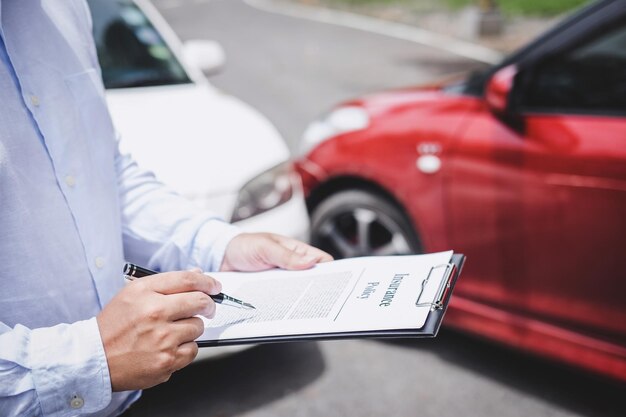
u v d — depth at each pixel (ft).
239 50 42.98
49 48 3.46
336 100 28.40
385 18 50.37
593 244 7.53
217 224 4.22
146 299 3.02
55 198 3.33
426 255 3.86
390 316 3.21
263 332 3.32
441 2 52.75
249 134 9.04
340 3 59.57
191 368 9.20
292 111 26.66
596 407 8.29
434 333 3.09
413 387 8.79
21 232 3.20
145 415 8.33
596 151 7.43
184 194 8.05
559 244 7.81
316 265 4.03
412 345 9.70
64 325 3.04
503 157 8.18
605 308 7.59
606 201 7.36
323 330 3.23
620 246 7.33
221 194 8.22
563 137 7.73
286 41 45.19
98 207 3.59
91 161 3.59
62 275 3.35
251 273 4.06
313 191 10.60
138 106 9.41
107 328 3.01
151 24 11.11
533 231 8.02
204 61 11.21
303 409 8.40
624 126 7.44
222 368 9.22
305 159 10.73
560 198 7.72
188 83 10.46
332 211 10.43
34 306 3.27
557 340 8.04
